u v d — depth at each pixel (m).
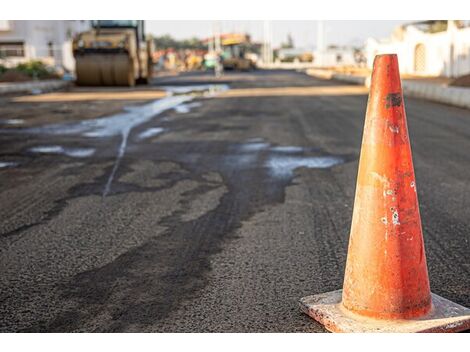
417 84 16.75
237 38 55.62
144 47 26.03
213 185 5.46
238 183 5.55
